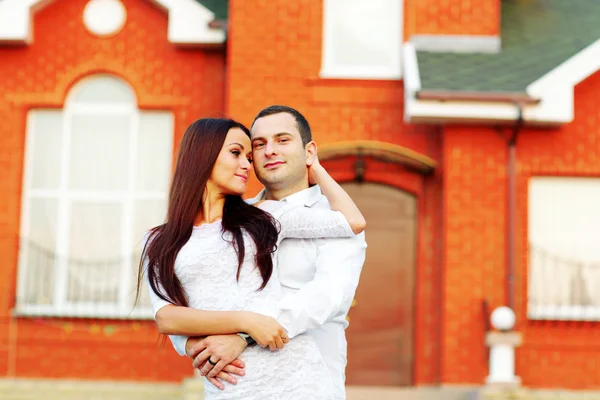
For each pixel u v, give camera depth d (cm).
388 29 1241
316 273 431
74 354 1217
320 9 1224
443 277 1155
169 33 1232
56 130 1267
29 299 1238
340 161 1211
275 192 463
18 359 1215
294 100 1212
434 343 1191
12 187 1241
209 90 1252
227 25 1226
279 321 411
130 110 1267
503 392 1073
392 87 1215
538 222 1182
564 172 1167
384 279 1209
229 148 437
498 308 1100
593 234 1182
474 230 1154
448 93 1109
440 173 1196
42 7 1266
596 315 1160
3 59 1262
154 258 429
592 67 1123
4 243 1232
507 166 1159
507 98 1111
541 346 1155
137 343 1217
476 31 1229
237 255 419
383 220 1213
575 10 1319
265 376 413
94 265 1244
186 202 431
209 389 423
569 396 1134
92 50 1264
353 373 1201
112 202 1257
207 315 411
